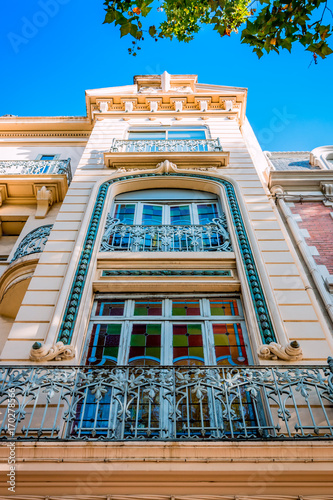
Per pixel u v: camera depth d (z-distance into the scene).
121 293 7.45
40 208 11.28
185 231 8.69
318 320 6.55
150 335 6.68
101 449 4.23
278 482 4.13
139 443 4.27
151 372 5.05
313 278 7.84
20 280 8.51
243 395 5.61
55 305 6.75
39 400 5.25
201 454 4.19
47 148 14.36
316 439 4.31
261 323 6.46
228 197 9.59
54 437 4.46
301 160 12.57
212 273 7.66
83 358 6.33
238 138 12.17
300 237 8.91
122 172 10.60
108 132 12.58
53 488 4.14
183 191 10.43
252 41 5.59
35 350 5.87
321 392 5.02
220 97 13.93
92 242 8.15
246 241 8.15
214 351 6.42
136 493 4.12
